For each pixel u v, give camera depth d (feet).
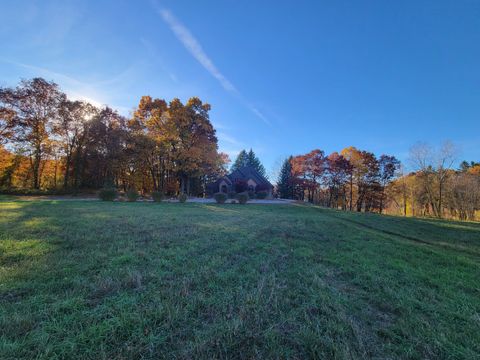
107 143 81.15
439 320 7.99
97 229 20.20
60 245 14.71
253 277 10.88
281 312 7.82
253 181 114.01
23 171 82.79
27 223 21.56
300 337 6.57
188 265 12.19
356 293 9.91
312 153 116.26
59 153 81.56
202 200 78.07
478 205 83.05
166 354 5.65
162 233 19.88
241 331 6.68
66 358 5.40
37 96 73.00
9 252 12.90
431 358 6.11
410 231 28.66
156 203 56.49
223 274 10.98
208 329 6.68
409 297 9.59
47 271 10.38
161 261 12.49
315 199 139.74
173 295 8.61
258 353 5.89
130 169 92.99
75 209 34.63
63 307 7.38
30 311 7.13
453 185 86.48
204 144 90.63
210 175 140.77
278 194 145.28
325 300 8.98
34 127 74.18
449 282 11.63
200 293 8.93
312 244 18.76
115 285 9.23
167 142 84.79
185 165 88.63
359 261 14.44
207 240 18.01
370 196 111.86
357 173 109.09
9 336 5.98
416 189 99.45
